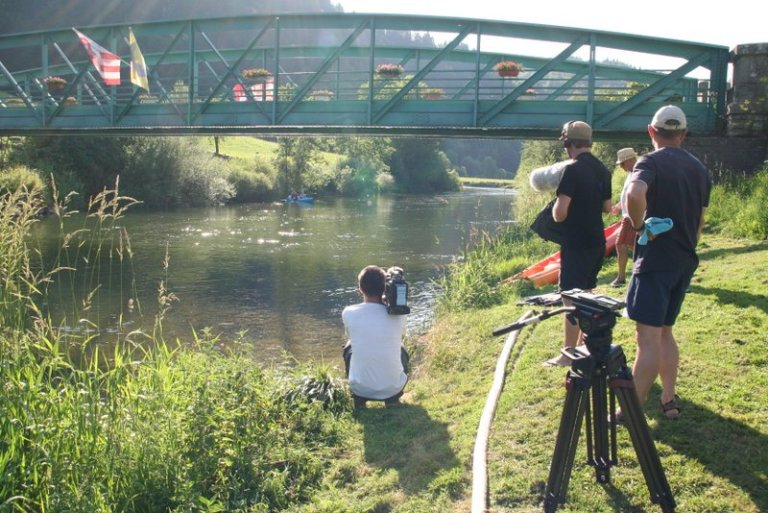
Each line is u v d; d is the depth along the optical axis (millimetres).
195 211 39344
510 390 5594
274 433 5395
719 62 19109
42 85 28531
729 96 18641
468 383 6355
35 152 36844
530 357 6363
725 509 3689
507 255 14305
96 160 40031
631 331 6594
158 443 4773
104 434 4785
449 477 4418
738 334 6043
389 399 6133
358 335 6133
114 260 19547
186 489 4418
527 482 4152
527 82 20719
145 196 41062
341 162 66438
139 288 15453
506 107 20953
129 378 5984
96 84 28531
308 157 58156
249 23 24625
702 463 4109
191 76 25312
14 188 29656
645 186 4289
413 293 14516
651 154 4441
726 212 12641
